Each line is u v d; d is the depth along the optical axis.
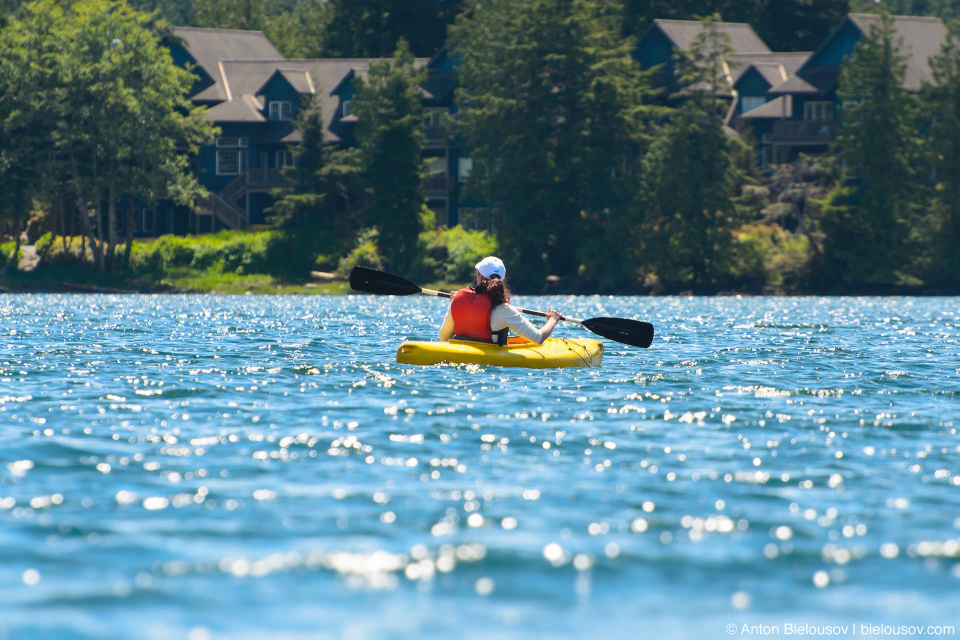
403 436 30.33
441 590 17.77
